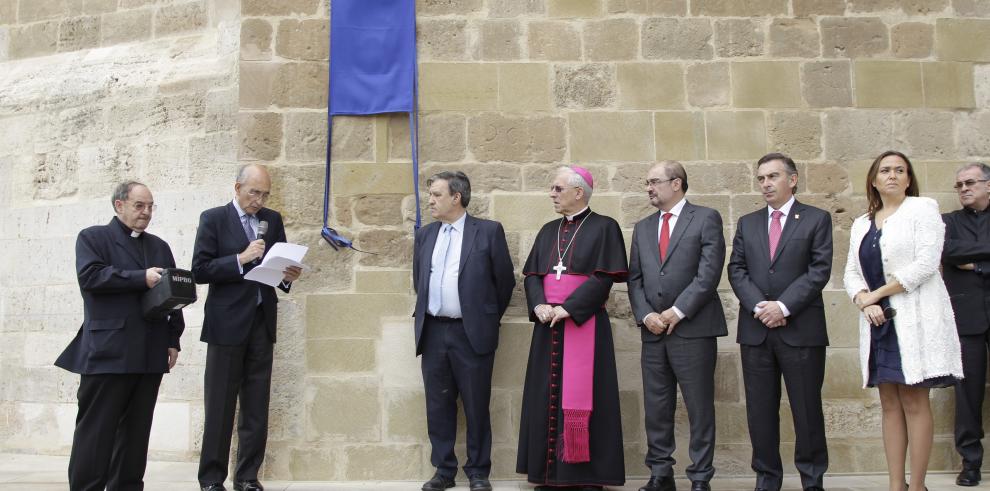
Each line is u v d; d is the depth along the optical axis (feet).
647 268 15.72
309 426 17.49
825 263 14.96
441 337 16.22
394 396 17.66
